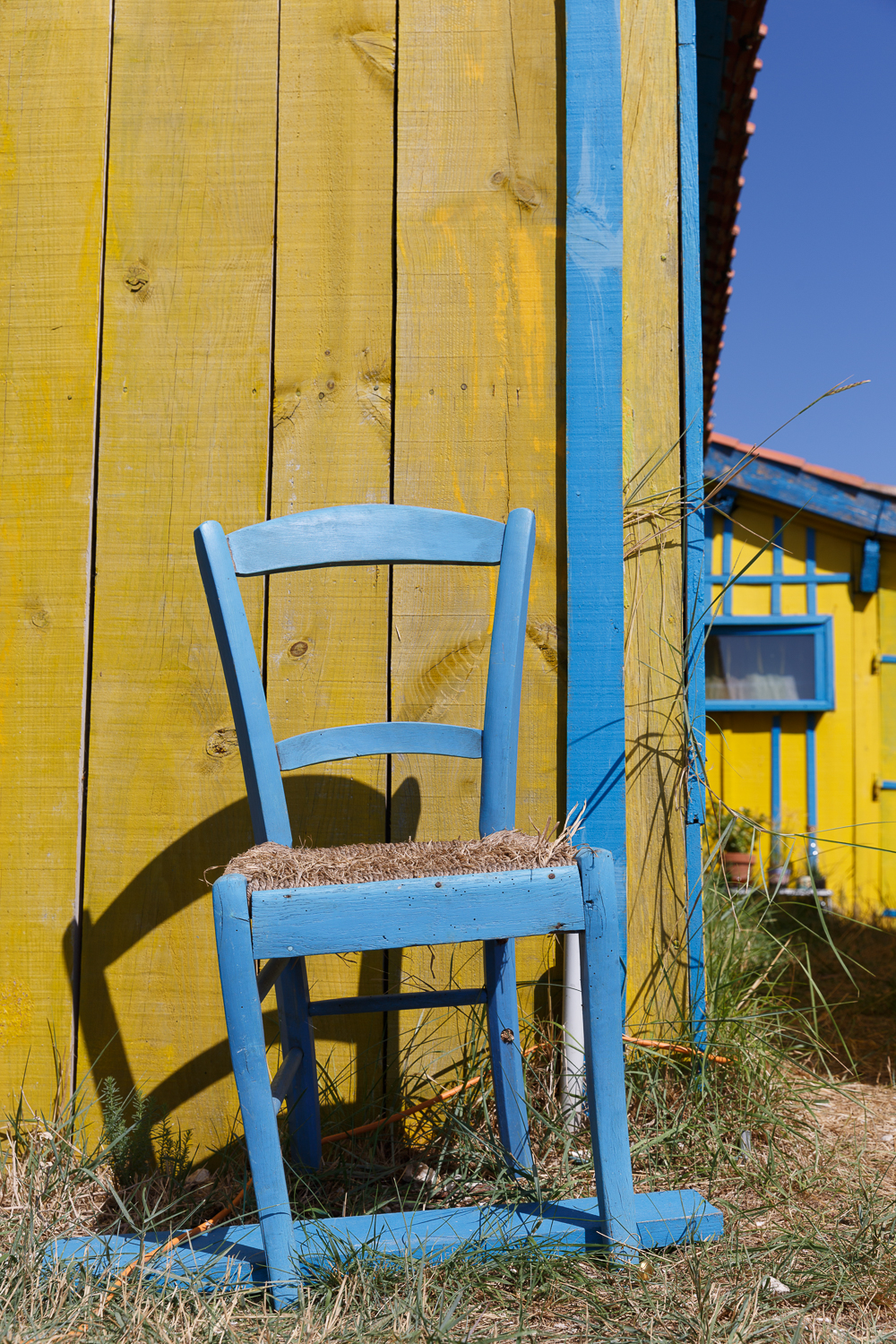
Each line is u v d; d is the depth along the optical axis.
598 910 1.07
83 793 1.58
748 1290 1.08
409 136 1.64
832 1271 1.11
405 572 1.59
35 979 1.54
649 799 1.60
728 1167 1.38
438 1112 1.46
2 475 1.62
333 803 1.57
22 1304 1.05
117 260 1.65
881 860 4.98
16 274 1.65
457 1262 1.10
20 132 1.67
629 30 1.69
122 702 1.59
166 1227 1.27
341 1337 0.99
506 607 1.33
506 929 1.05
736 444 5.15
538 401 1.61
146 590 1.60
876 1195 1.31
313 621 1.59
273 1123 1.08
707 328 4.63
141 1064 1.53
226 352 1.63
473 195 1.63
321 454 1.61
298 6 1.67
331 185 1.64
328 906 1.04
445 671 1.58
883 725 5.06
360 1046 1.53
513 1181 1.30
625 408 1.64
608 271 1.61
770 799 5.11
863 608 5.12
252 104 1.66
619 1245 1.09
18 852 1.57
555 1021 1.52
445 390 1.61
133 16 1.68
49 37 1.68
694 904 1.59
